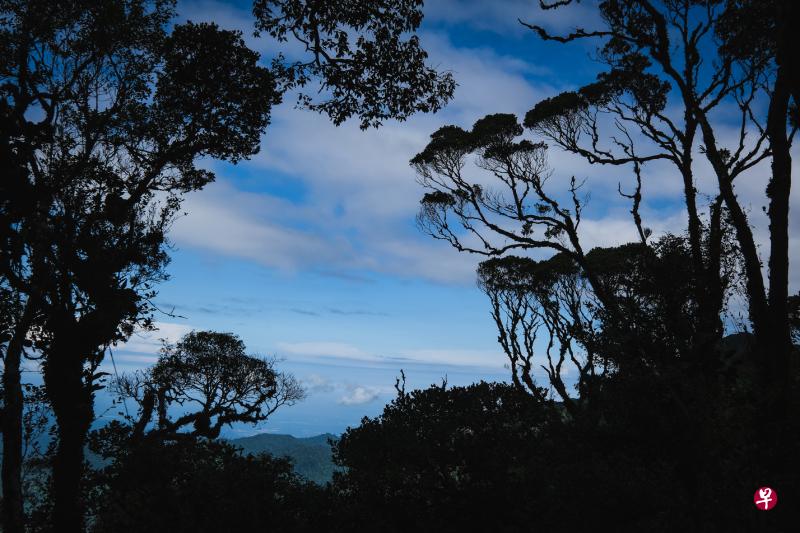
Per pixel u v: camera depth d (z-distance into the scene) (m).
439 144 22.62
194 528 9.55
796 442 5.73
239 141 16.20
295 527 10.04
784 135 10.23
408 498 10.59
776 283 9.62
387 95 12.01
